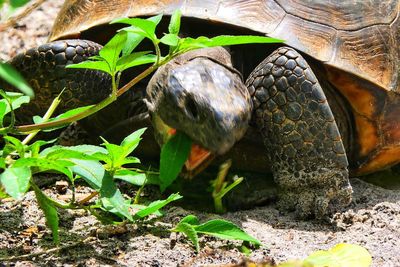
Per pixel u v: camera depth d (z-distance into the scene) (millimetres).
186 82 4309
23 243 3990
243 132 4379
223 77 4453
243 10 4973
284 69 4754
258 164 5023
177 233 4180
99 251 3936
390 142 5215
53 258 3816
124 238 4102
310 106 4727
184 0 5051
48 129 3799
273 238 4297
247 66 5184
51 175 4988
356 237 4352
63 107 5293
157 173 4172
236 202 4820
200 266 3789
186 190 4914
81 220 4301
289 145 4746
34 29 7523
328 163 4730
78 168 3617
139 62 3539
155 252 3959
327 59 4910
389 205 4758
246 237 3873
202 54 4652
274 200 4922
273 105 4754
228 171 5082
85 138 5477
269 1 5031
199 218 4477
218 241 4156
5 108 3807
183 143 4148
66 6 5711
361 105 5070
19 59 5250
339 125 5125
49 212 3672
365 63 5047
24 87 2754
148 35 3414
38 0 3707
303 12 5043
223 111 4191
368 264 3873
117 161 3809
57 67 5191
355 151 5273
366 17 5234
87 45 5246
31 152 3660
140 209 4211
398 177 5695
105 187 3588
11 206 4422
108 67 3521
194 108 4219
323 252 3963
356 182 5301
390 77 5133
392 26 5344
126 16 5141
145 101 4582
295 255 4012
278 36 4887
